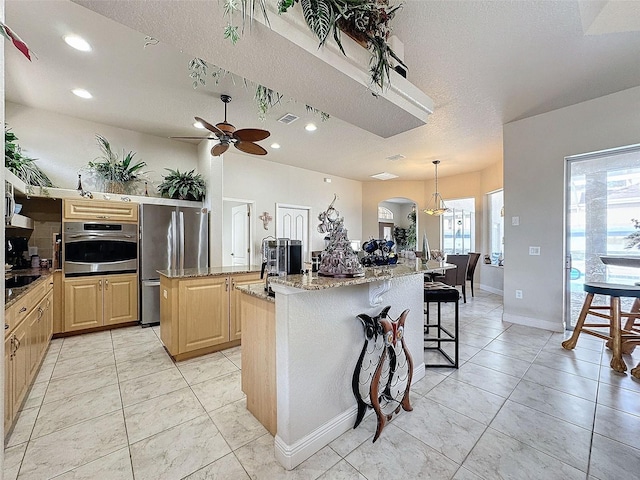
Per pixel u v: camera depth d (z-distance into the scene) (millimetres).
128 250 3932
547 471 1489
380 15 1707
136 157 4449
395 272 2012
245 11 1243
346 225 7746
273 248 1995
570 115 3453
